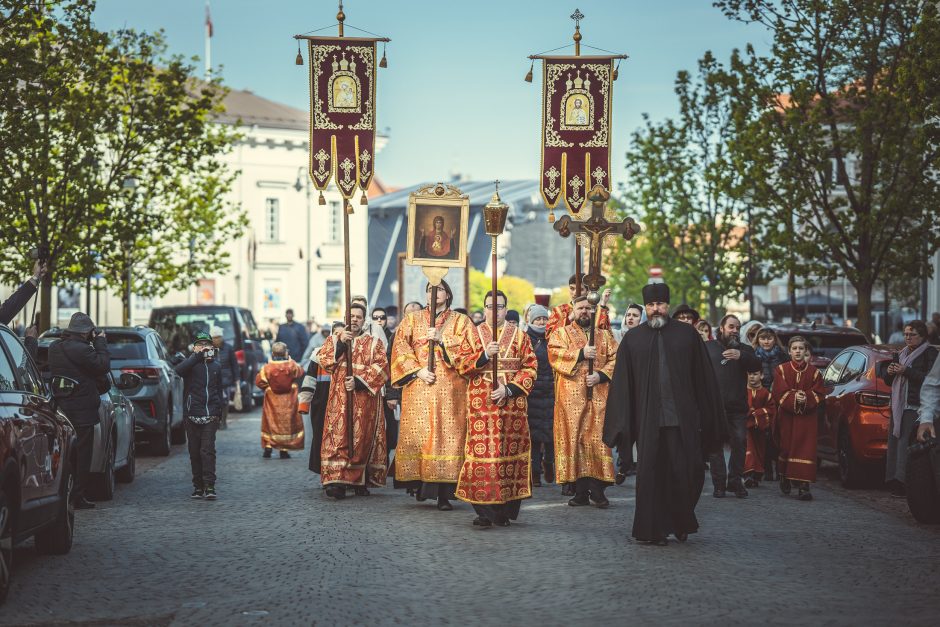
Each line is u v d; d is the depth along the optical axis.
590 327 15.32
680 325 12.34
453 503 15.78
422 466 14.90
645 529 12.26
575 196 17.72
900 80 23.30
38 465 10.77
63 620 9.11
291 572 10.91
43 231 27.14
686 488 12.27
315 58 17.70
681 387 12.23
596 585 10.24
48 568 11.22
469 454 13.60
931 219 28.20
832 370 19.69
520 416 13.77
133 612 9.38
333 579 10.55
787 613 9.20
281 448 22.53
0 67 22.20
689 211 42.41
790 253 29.05
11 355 11.07
